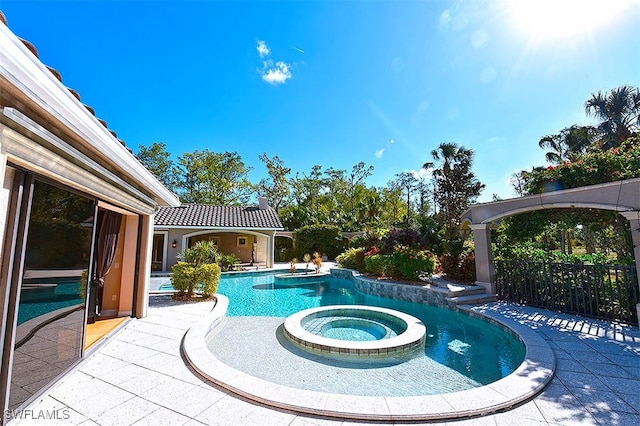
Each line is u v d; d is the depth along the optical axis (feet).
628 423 10.96
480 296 32.60
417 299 37.32
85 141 13.33
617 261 28.55
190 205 78.02
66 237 14.25
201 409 12.01
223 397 12.94
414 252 42.86
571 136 78.13
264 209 84.99
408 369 18.38
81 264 15.66
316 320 28.45
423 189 134.51
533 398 12.82
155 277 54.80
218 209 78.95
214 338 23.63
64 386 13.67
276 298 41.96
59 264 13.73
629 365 15.96
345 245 91.97
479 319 27.68
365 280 46.52
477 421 11.27
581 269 26.48
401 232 51.52
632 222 22.80
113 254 24.26
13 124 9.43
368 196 109.60
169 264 62.69
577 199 26.11
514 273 32.24
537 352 17.30
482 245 35.14
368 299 41.24
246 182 124.36
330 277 61.72
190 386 13.85
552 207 28.35
